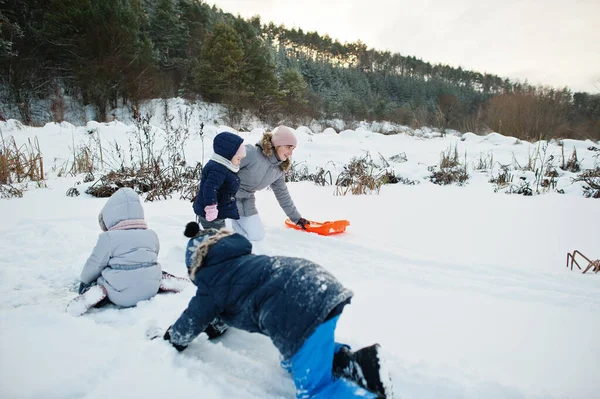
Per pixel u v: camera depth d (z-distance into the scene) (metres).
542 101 17.27
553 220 5.59
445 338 2.58
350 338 2.52
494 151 12.25
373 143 14.23
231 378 2.18
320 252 4.16
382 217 5.74
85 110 20.55
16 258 3.81
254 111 24.97
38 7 21.91
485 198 7.18
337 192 7.49
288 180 9.05
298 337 1.76
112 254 2.93
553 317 2.87
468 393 2.05
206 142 11.70
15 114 18.05
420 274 3.64
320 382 1.83
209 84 25.27
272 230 4.83
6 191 6.65
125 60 20.97
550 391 2.03
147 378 2.11
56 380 2.06
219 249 2.11
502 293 3.24
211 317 2.14
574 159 9.74
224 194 3.84
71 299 3.08
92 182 7.34
